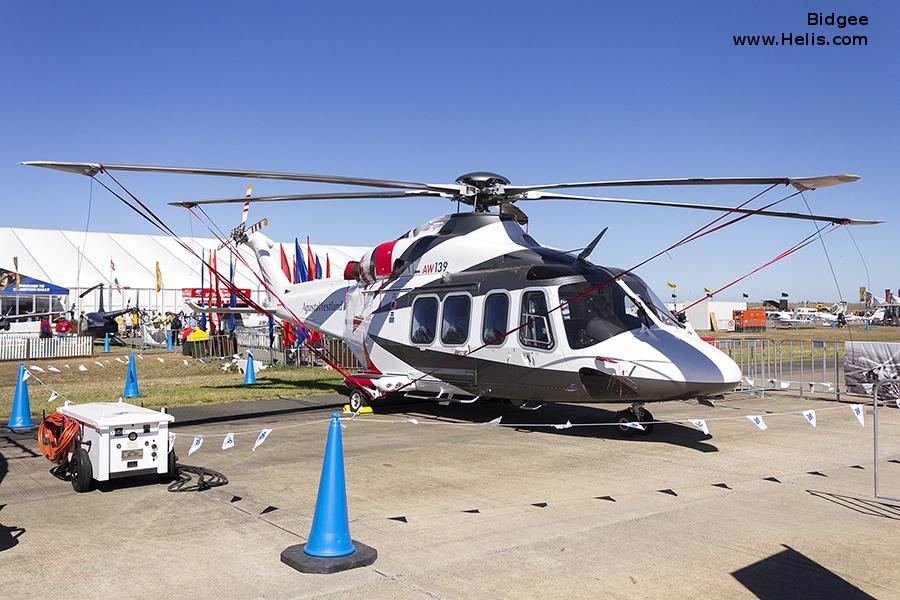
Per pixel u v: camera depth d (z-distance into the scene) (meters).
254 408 13.38
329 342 19.97
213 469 8.02
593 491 6.95
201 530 5.66
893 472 7.80
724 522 5.85
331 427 5.07
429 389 11.95
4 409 12.96
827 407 13.67
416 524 5.80
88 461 6.84
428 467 8.08
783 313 65.69
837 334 42.53
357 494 6.84
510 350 10.44
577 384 9.74
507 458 8.59
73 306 39.12
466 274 11.42
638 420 10.13
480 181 11.16
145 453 6.96
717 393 8.98
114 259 47.78
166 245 52.34
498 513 6.14
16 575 4.68
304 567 4.69
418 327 11.98
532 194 11.28
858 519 5.95
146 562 4.92
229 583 4.53
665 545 5.26
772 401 14.70
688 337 9.80
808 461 8.41
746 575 4.66
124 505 6.44
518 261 10.80
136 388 14.88
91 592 4.39
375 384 12.20
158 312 45.25
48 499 6.67
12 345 24.92
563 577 4.62
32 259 44.22
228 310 16.80
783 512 6.16
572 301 9.95
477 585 4.48
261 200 10.79
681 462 8.34
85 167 7.96
